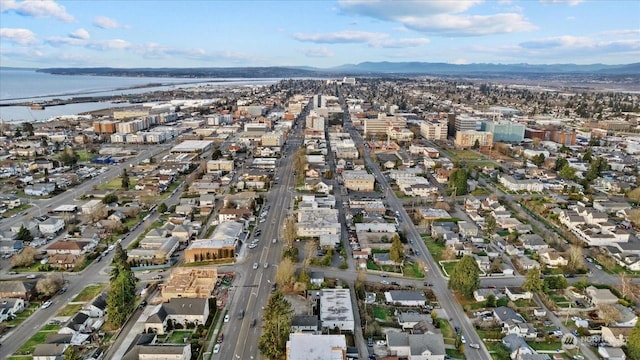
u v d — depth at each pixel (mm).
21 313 119438
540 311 121375
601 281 141875
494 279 141875
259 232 175875
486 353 105062
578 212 196375
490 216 184000
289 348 97500
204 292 125250
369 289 134250
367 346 107375
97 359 99812
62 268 144875
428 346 102375
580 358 103250
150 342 104250
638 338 101375
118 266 130625
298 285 131000
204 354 102625
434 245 167625
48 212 197375
